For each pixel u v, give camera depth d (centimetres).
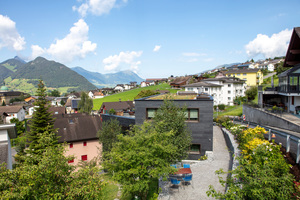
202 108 1786
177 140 1348
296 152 1112
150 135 1082
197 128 1800
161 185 1244
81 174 818
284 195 668
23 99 14950
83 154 2917
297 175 915
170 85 12900
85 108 7206
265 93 2795
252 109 2797
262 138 1423
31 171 695
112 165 1089
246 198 781
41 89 3056
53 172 749
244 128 2106
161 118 1452
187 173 1169
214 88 6138
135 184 1031
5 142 1253
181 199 1073
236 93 6769
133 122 2467
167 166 1080
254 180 685
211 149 1781
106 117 2886
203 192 1134
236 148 1532
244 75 8406
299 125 1644
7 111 7781
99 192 800
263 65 11675
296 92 2253
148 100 1883
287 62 2553
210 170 1430
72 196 723
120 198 1445
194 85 6156
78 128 3027
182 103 1809
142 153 1012
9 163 1266
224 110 5512
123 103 7106
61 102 13075
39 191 707
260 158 895
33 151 2559
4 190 657
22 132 5806
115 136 2178
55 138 2628
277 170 825
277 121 2033
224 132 2388
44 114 3036
